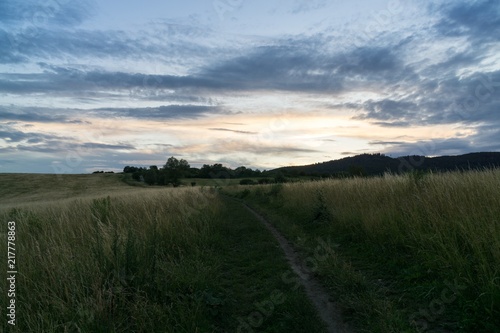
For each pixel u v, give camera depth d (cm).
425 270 518
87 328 367
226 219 1388
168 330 392
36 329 362
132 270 498
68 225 722
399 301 447
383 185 976
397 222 707
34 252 522
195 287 511
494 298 363
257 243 924
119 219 851
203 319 438
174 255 706
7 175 6244
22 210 990
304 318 416
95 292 429
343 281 506
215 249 838
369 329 387
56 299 409
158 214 909
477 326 354
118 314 417
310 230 1057
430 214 625
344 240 841
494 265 413
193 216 1084
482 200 581
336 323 417
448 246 504
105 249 539
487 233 468
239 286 580
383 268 592
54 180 5991
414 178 851
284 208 1614
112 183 5912
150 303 439
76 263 481
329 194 1273
